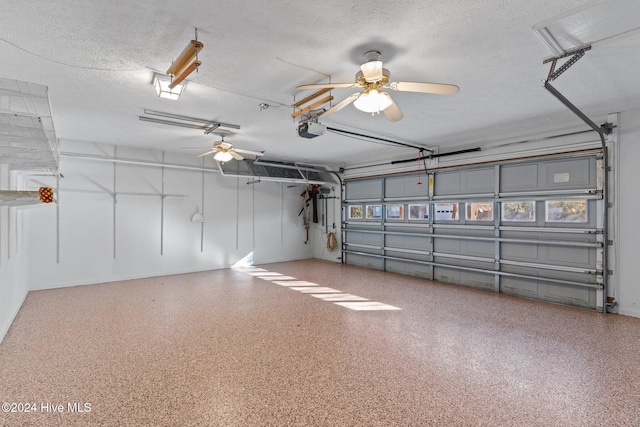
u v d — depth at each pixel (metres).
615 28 2.04
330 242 9.07
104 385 2.66
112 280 6.43
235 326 3.99
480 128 5.10
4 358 3.12
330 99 3.30
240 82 3.21
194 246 7.51
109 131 5.15
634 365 2.99
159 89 3.08
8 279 3.90
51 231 5.79
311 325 4.04
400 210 7.35
